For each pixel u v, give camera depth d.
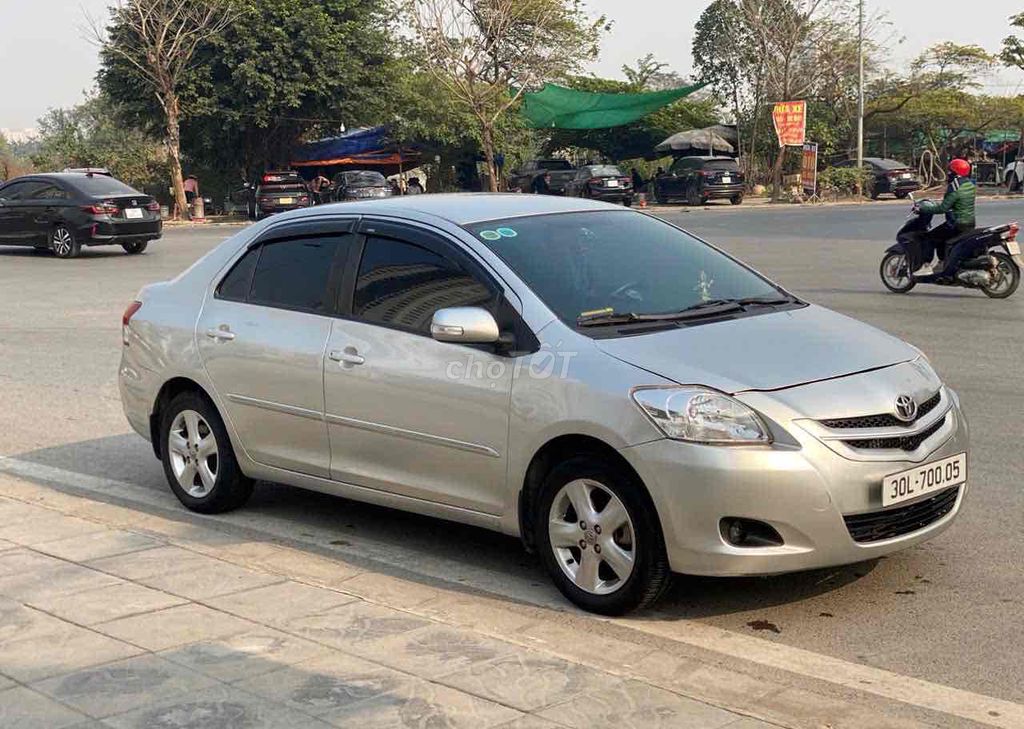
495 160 47.81
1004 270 14.66
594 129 50.62
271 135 44.94
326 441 5.91
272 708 3.85
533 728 3.70
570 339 5.04
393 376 5.53
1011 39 53.59
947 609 4.99
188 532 6.21
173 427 6.72
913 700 4.13
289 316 6.09
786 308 5.64
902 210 35.56
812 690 4.23
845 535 4.63
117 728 3.72
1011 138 52.31
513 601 5.20
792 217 32.94
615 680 4.06
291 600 4.94
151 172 47.72
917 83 51.94
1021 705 4.09
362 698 3.92
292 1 42.94
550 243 5.63
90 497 7.06
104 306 15.95
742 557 4.56
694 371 4.77
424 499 5.56
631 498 4.74
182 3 40.94
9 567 5.39
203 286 6.62
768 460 4.52
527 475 5.11
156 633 4.54
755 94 50.84
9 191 24.09
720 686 4.19
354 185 38.69
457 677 4.09
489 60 44.97
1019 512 6.25
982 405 8.70
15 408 9.66
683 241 6.09
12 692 4.00
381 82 45.25
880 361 5.07
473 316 5.12
